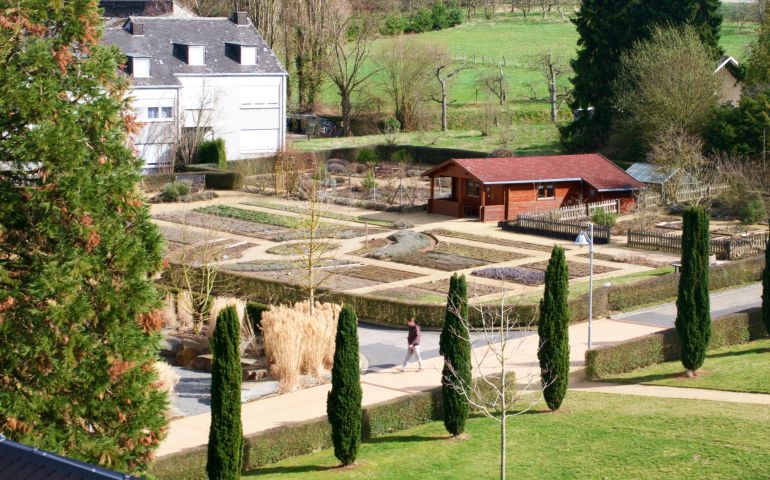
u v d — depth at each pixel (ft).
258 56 305.32
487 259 192.44
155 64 287.28
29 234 84.69
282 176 267.39
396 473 97.09
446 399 106.11
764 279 139.33
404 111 382.22
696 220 124.06
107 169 85.87
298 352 125.90
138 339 85.46
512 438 105.19
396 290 168.35
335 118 389.60
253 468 100.58
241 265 185.47
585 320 152.87
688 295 124.67
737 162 238.27
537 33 499.92
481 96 412.16
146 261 87.20
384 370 131.34
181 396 123.75
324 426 105.50
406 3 540.52
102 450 82.48
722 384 121.29
